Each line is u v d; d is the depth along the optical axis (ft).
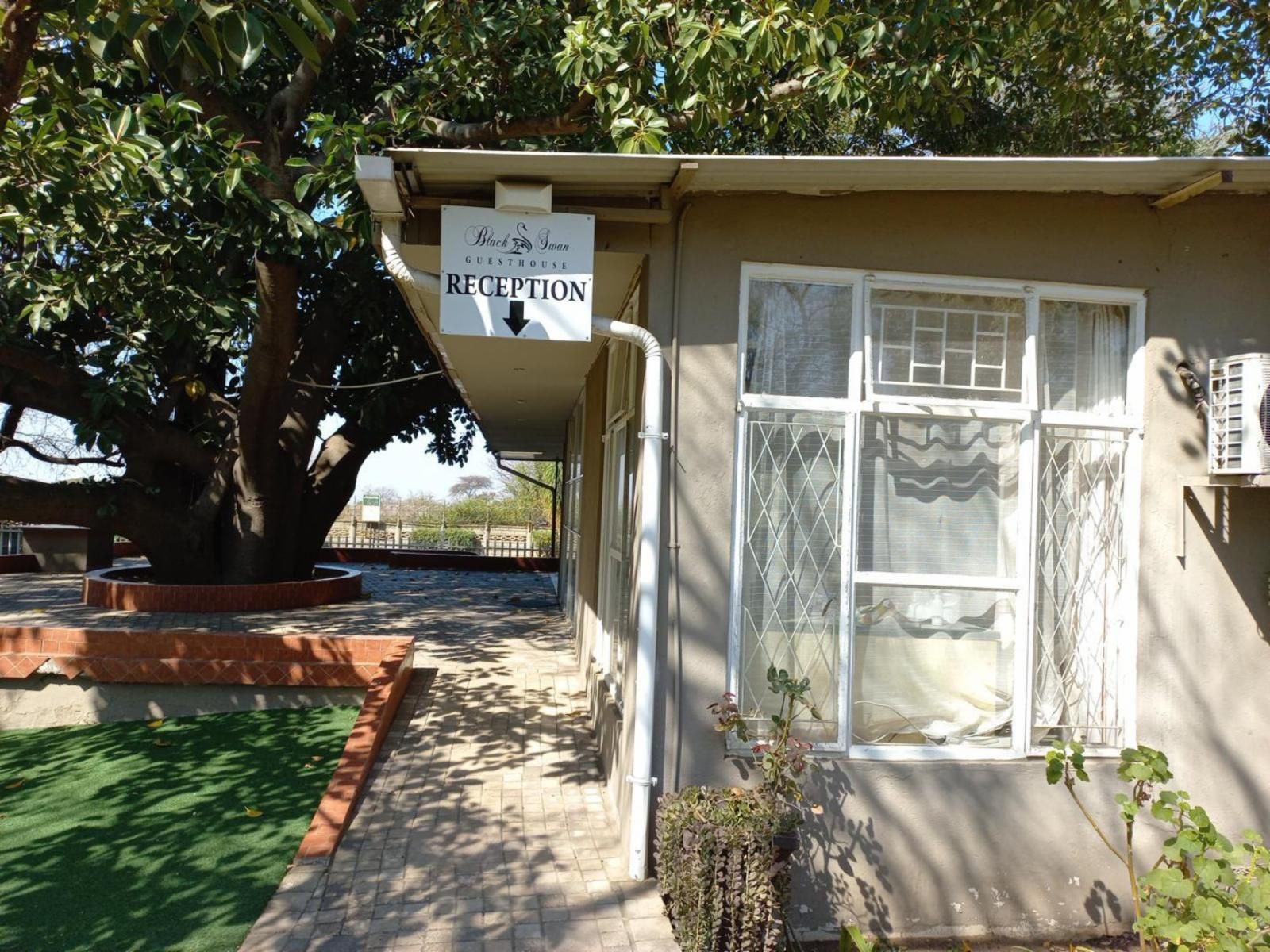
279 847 16.28
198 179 26.25
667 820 13.05
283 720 24.06
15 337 33.88
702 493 14.70
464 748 20.84
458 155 12.87
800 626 15.06
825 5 22.58
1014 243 15.44
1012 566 15.55
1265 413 14.52
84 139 20.11
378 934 13.06
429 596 47.01
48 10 12.01
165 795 18.90
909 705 15.25
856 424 15.16
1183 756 15.47
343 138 23.79
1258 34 29.12
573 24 26.22
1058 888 14.99
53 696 24.52
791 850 12.43
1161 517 15.61
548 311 14.06
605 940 12.90
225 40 10.62
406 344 42.47
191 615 37.09
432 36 29.53
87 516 39.01
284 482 42.27
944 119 36.40
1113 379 15.94
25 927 13.44
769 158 13.32
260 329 35.06
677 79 25.09
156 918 13.70
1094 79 33.22
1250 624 15.67
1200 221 15.83
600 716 20.36
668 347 14.76
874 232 15.15
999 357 15.65
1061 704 15.57
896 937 14.56
